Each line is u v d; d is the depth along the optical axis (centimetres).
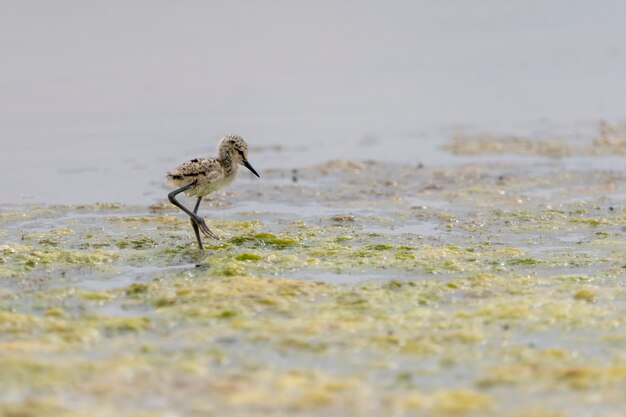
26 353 995
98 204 1814
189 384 913
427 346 1021
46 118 2622
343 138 2477
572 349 1012
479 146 2355
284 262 1371
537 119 2700
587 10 4009
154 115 2677
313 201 1841
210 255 1415
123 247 1494
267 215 1730
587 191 1891
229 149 1559
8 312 1128
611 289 1222
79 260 1383
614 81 3159
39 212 1758
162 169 2148
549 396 895
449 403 877
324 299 1195
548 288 1238
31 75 3034
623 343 1027
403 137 2488
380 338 1041
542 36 3716
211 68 3203
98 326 1091
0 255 1398
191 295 1199
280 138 2477
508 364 973
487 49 3556
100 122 2602
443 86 3100
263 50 3466
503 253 1423
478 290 1228
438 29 3828
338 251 1435
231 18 3866
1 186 1988
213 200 1852
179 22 3784
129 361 970
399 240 1530
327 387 912
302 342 1030
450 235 1563
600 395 895
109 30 3603
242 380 927
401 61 3381
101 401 873
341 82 3112
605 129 2541
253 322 1098
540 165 2144
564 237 1539
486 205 1784
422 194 1888
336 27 3809
